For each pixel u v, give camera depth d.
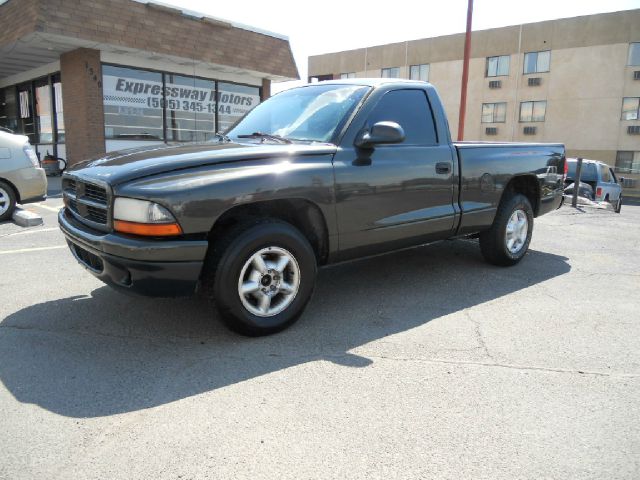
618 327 3.73
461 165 4.58
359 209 3.80
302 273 3.52
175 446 2.24
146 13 12.92
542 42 35.34
